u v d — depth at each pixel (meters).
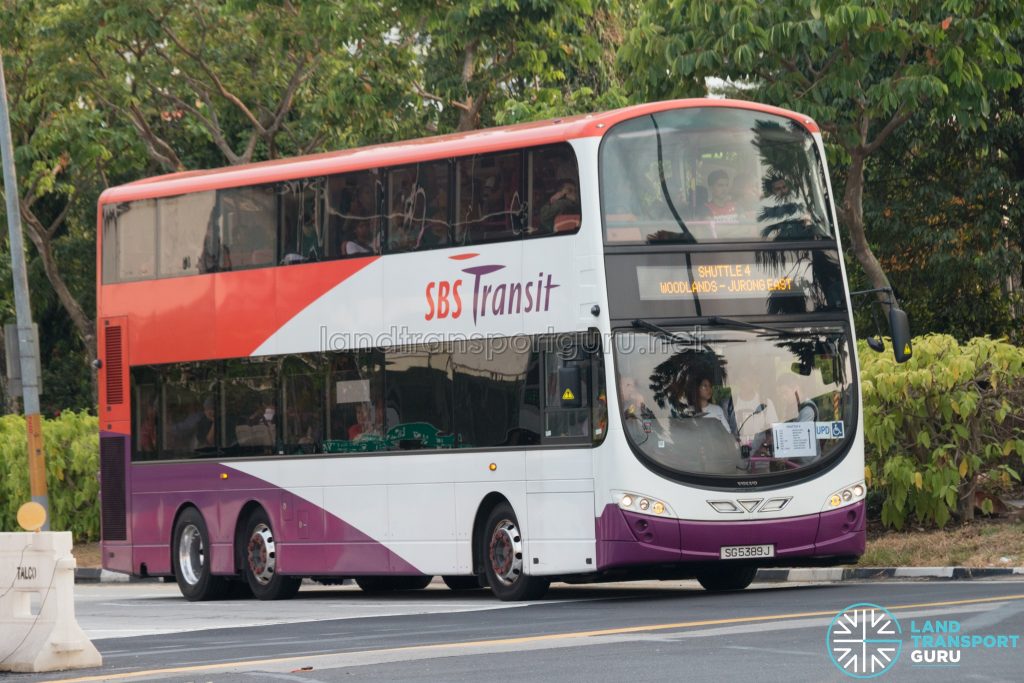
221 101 53.81
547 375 24.39
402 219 26.95
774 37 33.84
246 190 29.81
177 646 19.44
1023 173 44.44
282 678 14.81
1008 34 36.94
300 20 45.56
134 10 46.75
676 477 23.44
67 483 47.28
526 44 43.62
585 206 23.83
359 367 27.58
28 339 37.47
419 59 47.06
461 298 25.84
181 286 31.00
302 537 28.64
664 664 14.73
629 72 39.72
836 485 24.30
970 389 30.84
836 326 24.72
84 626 24.00
